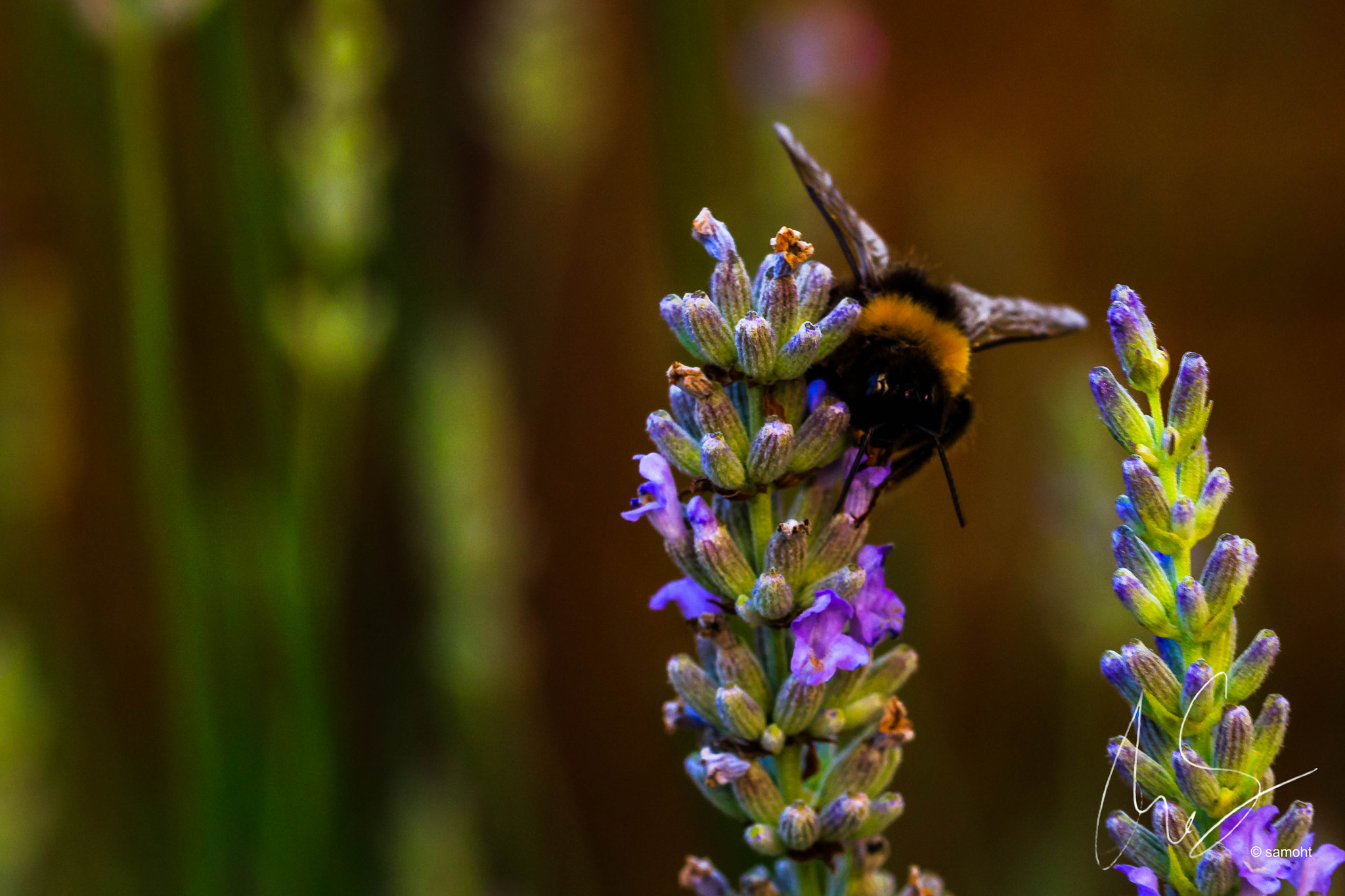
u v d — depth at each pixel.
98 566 1.03
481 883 0.70
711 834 0.66
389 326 0.65
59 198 0.91
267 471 0.69
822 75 0.75
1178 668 0.41
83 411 0.98
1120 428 0.41
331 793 0.66
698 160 0.75
